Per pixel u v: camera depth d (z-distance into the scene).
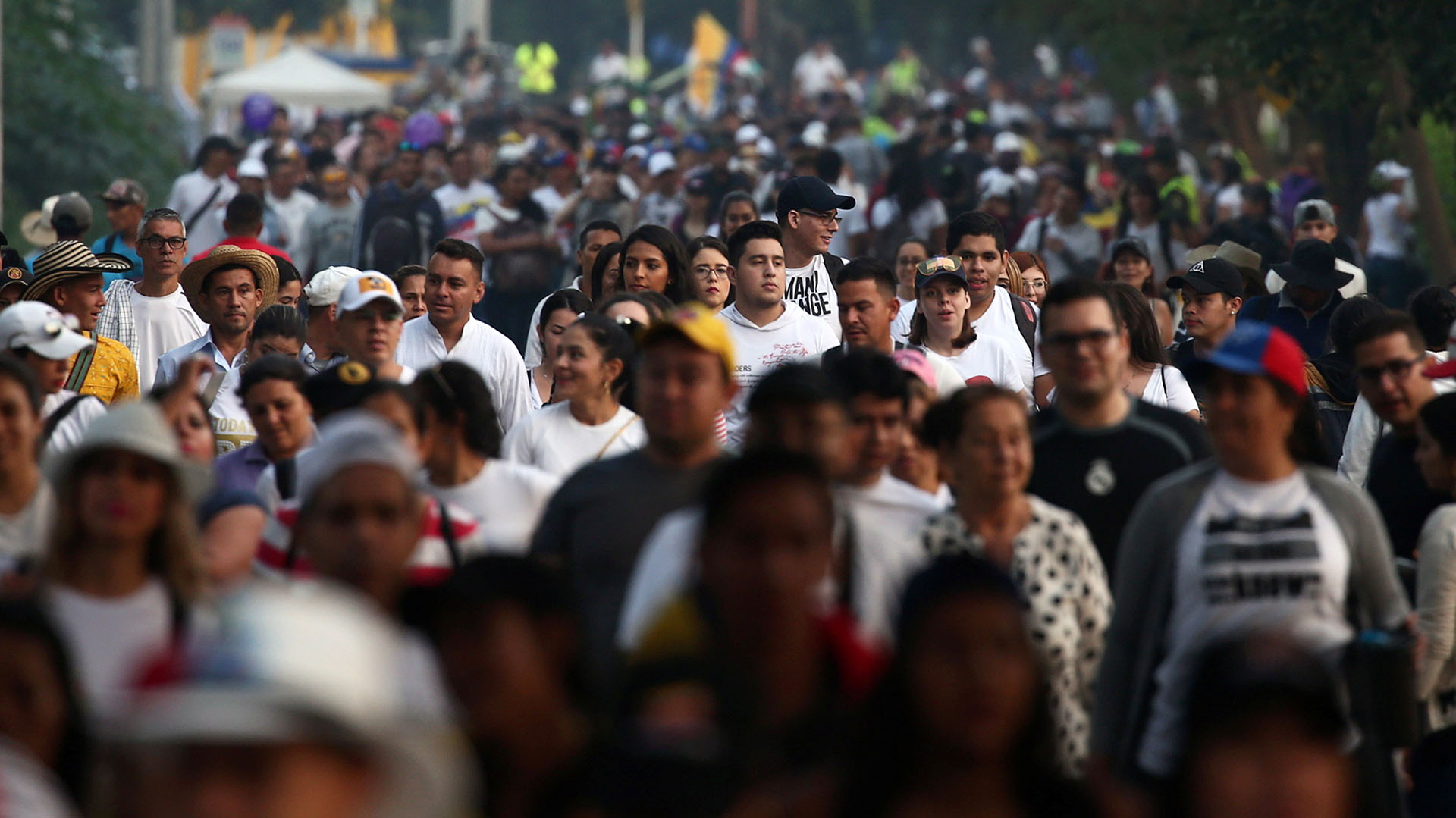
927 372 21.89
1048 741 12.21
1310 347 37.44
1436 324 30.67
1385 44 51.50
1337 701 10.91
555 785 11.62
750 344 31.27
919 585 11.99
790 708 12.75
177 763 8.53
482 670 12.03
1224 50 58.97
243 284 32.53
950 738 11.60
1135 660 17.06
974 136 88.62
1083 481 19.28
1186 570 16.73
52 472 17.61
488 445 19.83
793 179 36.09
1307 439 17.17
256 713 8.22
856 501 18.53
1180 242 55.06
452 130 119.88
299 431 22.48
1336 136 68.69
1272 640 11.30
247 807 8.47
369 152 82.69
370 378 21.39
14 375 18.34
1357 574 16.95
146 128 90.69
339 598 9.13
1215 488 17.03
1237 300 34.03
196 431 20.25
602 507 17.52
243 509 18.81
